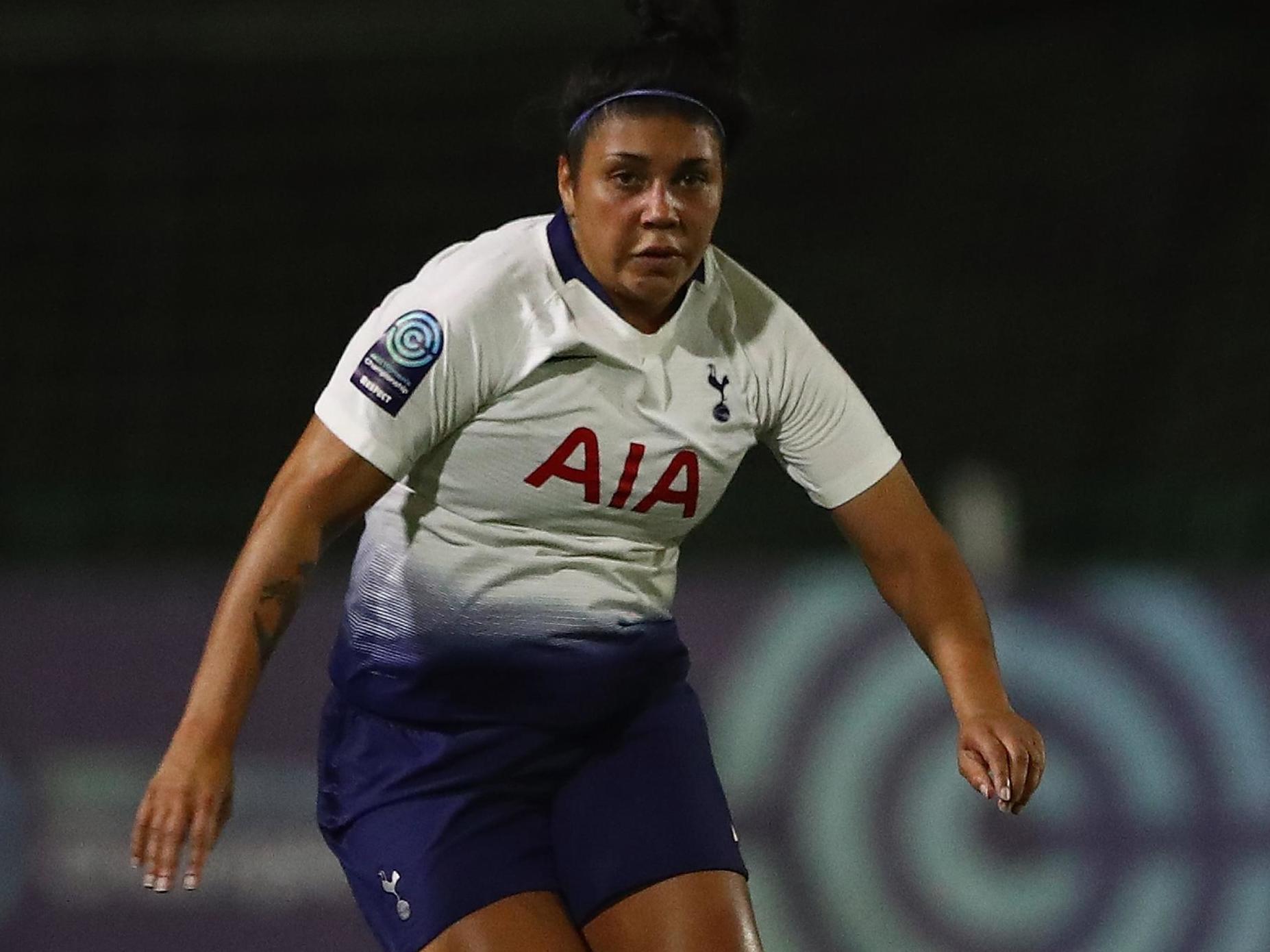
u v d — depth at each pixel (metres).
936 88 29.80
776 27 29.89
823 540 20.92
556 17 30.11
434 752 8.35
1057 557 19.97
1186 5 30.17
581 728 8.44
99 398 25.98
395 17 30.00
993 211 28.52
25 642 16.12
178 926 15.64
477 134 29.28
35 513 20.06
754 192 28.81
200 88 29.44
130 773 15.93
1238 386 26.38
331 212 28.33
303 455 7.74
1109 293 27.42
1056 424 25.92
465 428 7.84
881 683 15.96
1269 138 28.92
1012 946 15.62
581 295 7.82
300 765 15.90
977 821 15.77
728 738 15.94
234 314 27.14
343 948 15.65
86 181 28.31
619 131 7.61
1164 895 15.71
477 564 8.10
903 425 25.88
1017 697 16.06
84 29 29.23
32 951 15.54
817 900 15.64
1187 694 16.08
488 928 8.08
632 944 8.12
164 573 16.98
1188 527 20.03
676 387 7.91
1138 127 29.22
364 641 8.40
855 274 27.75
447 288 7.79
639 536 8.17
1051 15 30.30
